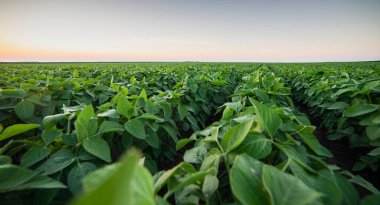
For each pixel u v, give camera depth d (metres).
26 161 1.54
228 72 9.82
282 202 0.85
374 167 2.83
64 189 1.55
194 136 2.23
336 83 4.44
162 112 3.27
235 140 1.47
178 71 9.48
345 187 1.30
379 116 2.39
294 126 2.06
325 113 4.98
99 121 2.31
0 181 1.05
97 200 0.38
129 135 2.32
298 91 8.67
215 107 5.98
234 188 0.90
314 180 1.17
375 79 3.89
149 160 2.43
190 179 1.07
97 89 4.28
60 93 4.04
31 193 1.49
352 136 3.42
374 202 1.04
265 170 0.95
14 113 2.96
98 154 1.64
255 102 1.62
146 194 0.79
